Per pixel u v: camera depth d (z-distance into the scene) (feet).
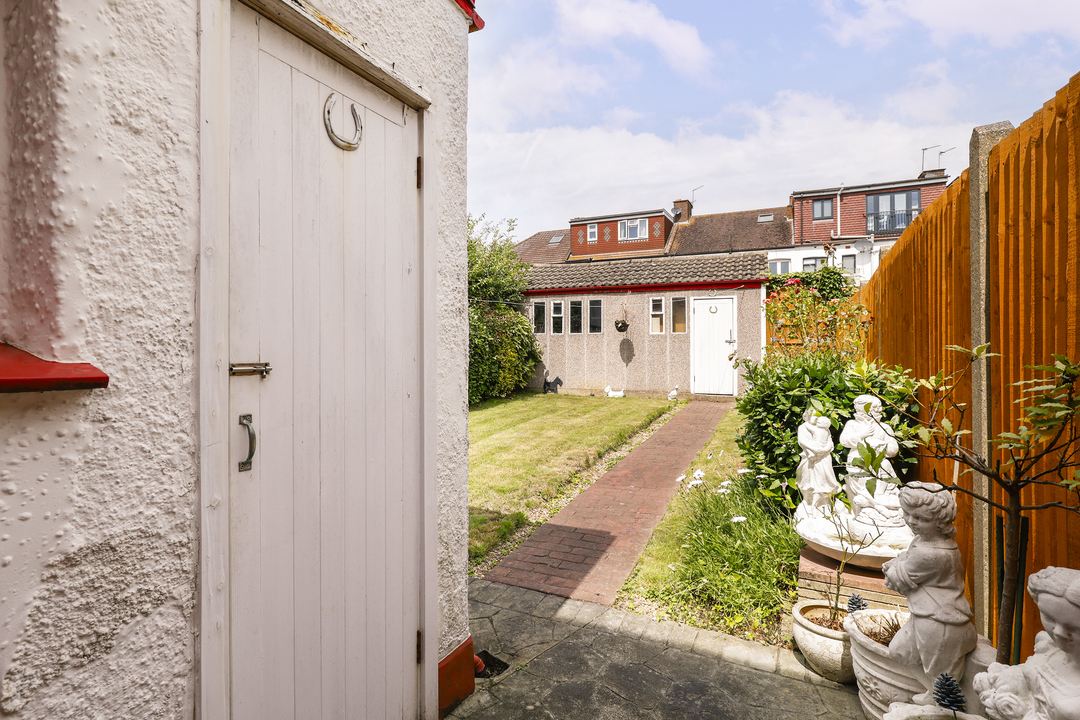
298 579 5.80
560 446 26.32
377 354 6.97
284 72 5.61
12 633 3.43
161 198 4.31
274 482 5.50
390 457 7.20
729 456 24.22
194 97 4.57
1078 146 5.54
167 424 4.37
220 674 4.82
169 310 4.38
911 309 12.96
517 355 47.80
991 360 7.70
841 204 90.94
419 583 7.75
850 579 9.84
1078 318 5.55
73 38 3.72
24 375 3.29
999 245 7.36
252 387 5.23
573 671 9.19
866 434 11.07
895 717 6.29
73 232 3.73
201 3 4.61
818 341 27.35
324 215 6.14
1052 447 5.26
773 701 8.33
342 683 6.40
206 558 4.66
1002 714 4.86
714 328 45.39
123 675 4.08
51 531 3.62
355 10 6.33
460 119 8.60
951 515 6.68
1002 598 5.93
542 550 14.65
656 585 12.21
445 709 8.09
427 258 7.81
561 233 112.37
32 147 3.68
